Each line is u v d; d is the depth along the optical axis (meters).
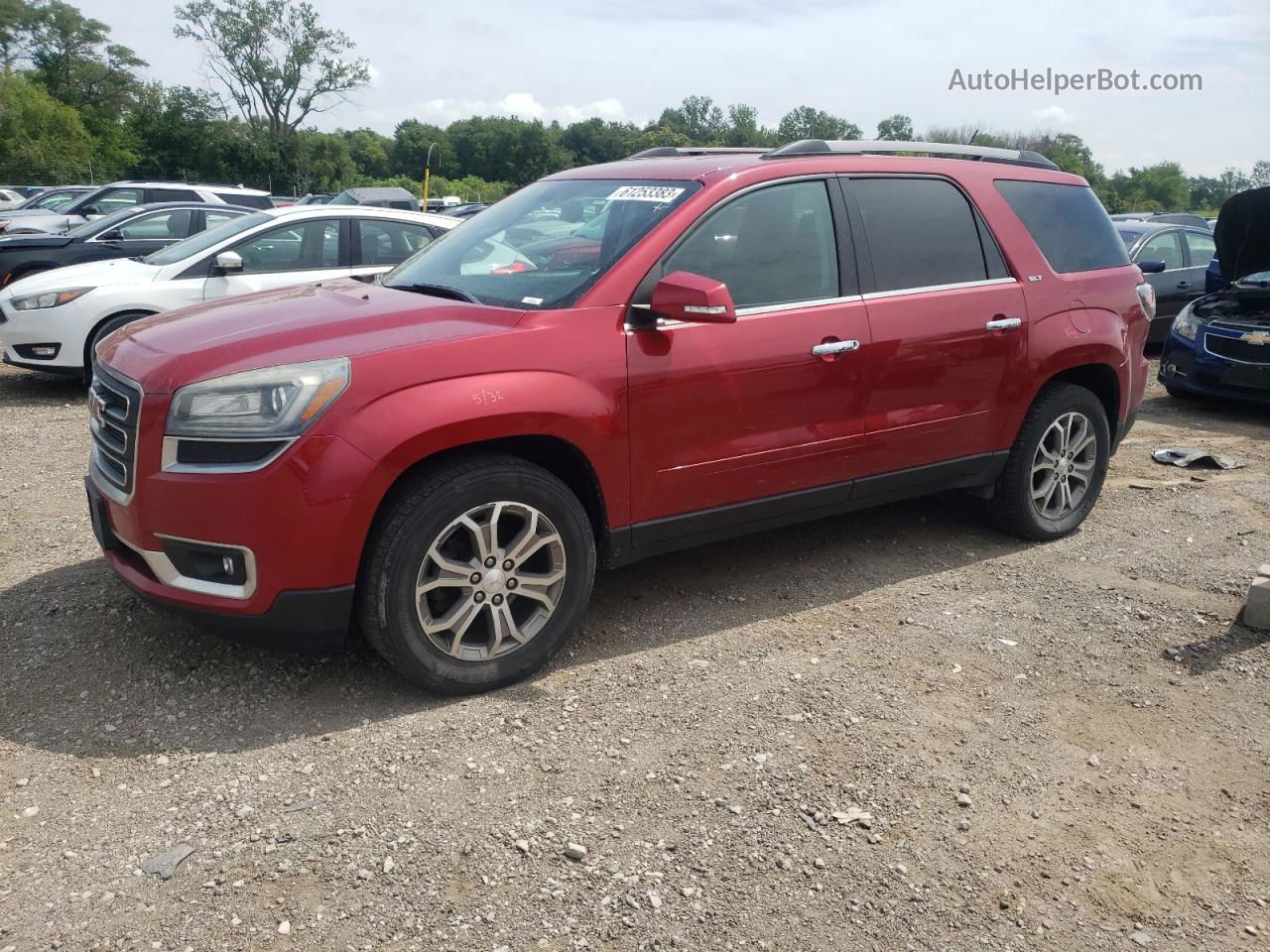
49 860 2.57
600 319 3.53
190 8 70.25
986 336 4.52
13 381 9.17
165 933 2.33
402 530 3.18
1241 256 8.96
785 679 3.60
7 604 4.05
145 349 3.40
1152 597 4.42
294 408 3.05
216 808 2.79
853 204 4.25
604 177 4.34
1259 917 2.50
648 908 2.45
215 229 9.00
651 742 3.18
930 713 3.40
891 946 2.36
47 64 84.62
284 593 3.10
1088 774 3.07
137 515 3.19
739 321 3.83
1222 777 3.08
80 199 17.44
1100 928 2.45
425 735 3.19
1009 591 4.46
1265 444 7.41
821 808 2.86
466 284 3.92
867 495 4.38
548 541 3.48
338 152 76.31
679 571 4.61
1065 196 5.09
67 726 3.19
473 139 138.00
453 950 2.30
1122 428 5.29
